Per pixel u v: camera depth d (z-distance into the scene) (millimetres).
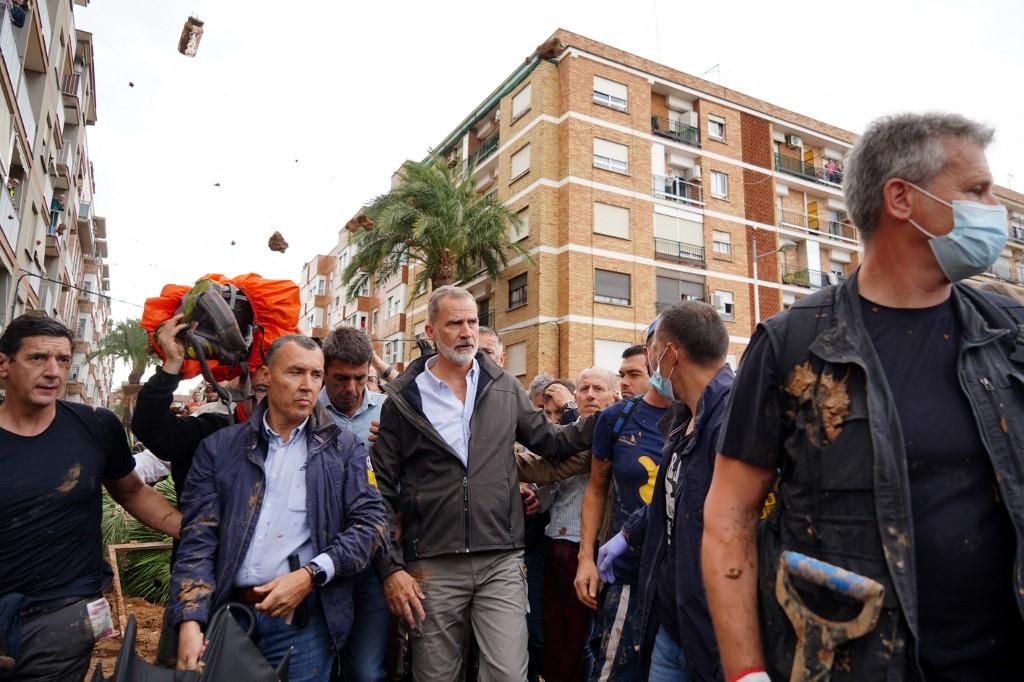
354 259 23328
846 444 1403
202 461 2807
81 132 29250
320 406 3012
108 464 2992
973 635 1331
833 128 30938
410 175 22297
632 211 24266
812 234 29250
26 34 16453
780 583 1444
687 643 2236
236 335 3072
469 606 3312
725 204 26812
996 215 1416
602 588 3449
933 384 1421
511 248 23266
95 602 2791
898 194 1491
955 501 1348
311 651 2689
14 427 2727
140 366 35812
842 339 1482
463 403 3471
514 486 3400
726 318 25766
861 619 1300
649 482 3186
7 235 15945
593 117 24156
